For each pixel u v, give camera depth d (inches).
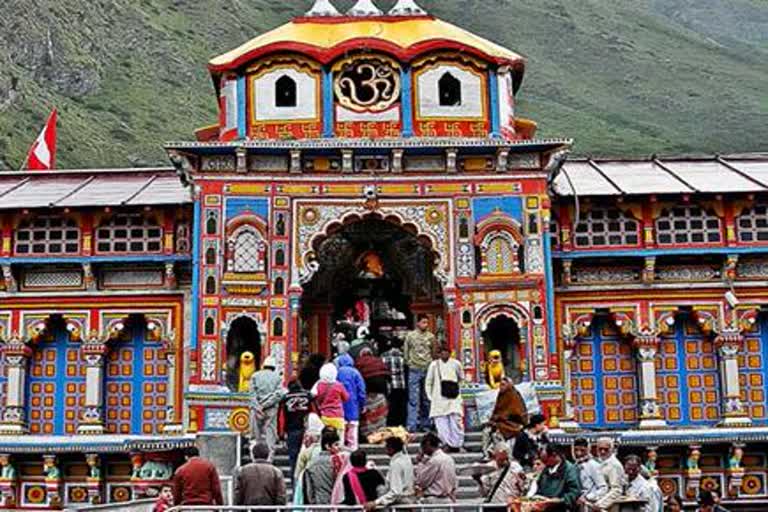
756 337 926.4
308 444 619.5
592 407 920.3
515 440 664.4
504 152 845.2
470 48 875.4
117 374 919.7
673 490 889.5
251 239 841.5
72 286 919.0
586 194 900.0
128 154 3420.3
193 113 3969.0
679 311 920.3
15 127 3132.4
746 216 917.8
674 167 1011.3
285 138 868.0
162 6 4667.8
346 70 877.8
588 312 922.7
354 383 705.0
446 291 843.4
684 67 5703.7
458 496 685.9
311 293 953.5
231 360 845.2
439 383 747.4
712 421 913.5
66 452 876.0
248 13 5103.3
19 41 3617.1
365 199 852.6
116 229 917.2
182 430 893.2
